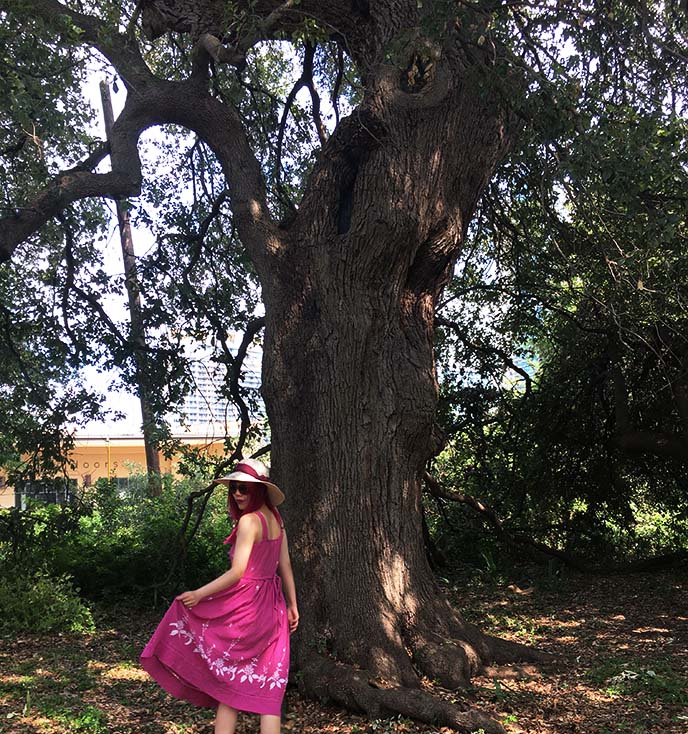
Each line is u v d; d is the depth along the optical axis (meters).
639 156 5.87
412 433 6.52
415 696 5.39
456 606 9.80
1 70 7.06
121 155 7.81
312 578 6.28
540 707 5.62
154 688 6.34
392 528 6.38
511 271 12.53
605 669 6.50
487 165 7.05
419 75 6.95
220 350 11.65
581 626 8.68
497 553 12.96
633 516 14.05
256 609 4.20
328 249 6.74
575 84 6.20
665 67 6.86
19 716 5.60
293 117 11.95
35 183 10.29
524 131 6.85
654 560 12.20
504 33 6.33
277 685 4.16
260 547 4.32
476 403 13.28
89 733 5.24
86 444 24.80
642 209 6.76
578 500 13.70
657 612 9.39
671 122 6.05
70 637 8.63
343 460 6.40
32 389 11.05
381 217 6.46
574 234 9.92
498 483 13.58
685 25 6.86
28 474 11.24
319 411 6.52
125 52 8.05
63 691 6.32
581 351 12.92
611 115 6.66
